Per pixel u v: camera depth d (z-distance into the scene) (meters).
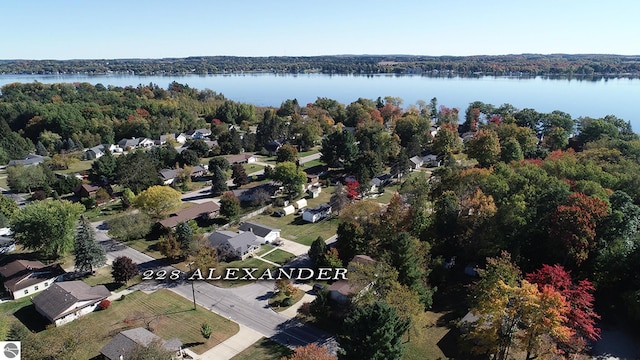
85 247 65.19
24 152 141.12
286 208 91.81
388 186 109.00
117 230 75.50
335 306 55.12
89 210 94.75
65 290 56.88
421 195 75.38
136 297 60.03
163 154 124.31
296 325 53.28
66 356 40.56
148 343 43.97
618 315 51.62
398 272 50.84
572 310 42.22
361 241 65.44
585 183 64.62
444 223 64.31
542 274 45.41
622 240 52.81
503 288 39.78
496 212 59.78
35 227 67.94
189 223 79.81
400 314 44.25
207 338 50.50
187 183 110.62
